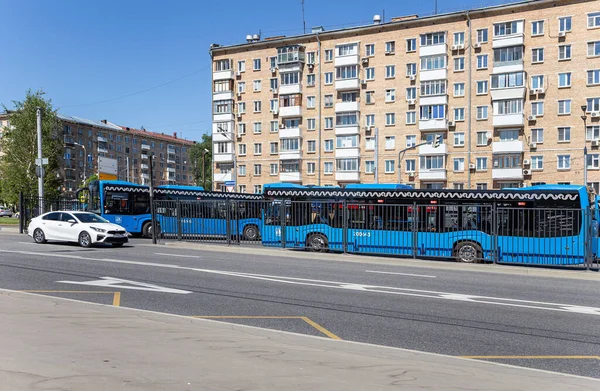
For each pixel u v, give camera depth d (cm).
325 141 6288
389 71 5934
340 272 1531
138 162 11119
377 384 503
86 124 9750
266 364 557
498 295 1162
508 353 690
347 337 758
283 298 1067
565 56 5134
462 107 5556
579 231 1744
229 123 6781
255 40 6831
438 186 5678
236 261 1772
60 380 467
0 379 465
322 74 6309
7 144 6062
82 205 3284
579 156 5050
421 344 728
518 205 1959
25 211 3316
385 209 2041
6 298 922
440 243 1945
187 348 614
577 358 670
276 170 6575
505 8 5350
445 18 5628
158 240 2672
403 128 5841
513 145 5281
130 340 643
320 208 2161
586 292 1241
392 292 1169
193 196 3225
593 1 5028
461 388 505
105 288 1134
